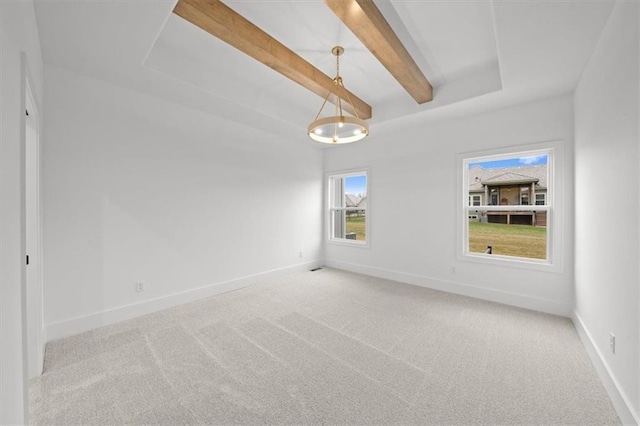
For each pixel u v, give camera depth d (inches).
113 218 112.5
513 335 101.3
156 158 125.5
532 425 59.7
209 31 84.0
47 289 96.3
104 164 110.2
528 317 117.6
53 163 97.8
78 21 76.1
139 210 120.1
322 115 168.4
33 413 62.6
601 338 77.7
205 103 131.5
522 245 185.2
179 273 133.6
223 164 152.3
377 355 88.0
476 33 96.0
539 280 125.6
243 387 72.4
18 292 47.2
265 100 143.3
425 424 60.1
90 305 106.2
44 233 95.7
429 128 161.3
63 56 92.6
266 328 107.3
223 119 151.8
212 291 146.5
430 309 127.0
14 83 46.9
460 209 149.8
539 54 89.4
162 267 127.6
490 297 139.3
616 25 68.1
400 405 65.9
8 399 39.8
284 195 188.7
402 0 80.8
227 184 154.4
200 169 141.9
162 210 127.6
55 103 98.6
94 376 76.5
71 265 101.7
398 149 175.6
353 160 200.4
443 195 156.2
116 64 98.3
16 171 46.9
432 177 160.6
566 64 95.0
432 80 128.5
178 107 132.7
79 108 104.0
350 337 100.1
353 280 177.0
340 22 90.7
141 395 69.1
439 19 89.0
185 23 91.4
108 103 111.1
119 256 114.0
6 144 41.1
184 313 122.0
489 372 78.7
